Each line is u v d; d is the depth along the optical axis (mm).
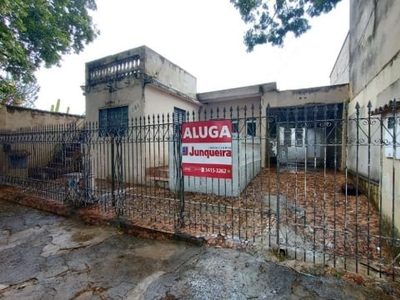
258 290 2322
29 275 2746
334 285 2344
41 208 5383
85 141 5117
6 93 7598
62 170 5836
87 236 3873
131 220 4199
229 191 6000
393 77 3939
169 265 2869
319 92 9406
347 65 9945
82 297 2312
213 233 3594
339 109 9219
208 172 3562
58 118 10852
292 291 2285
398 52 3744
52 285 2531
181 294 2305
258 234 3570
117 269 2816
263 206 5102
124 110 8602
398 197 2742
